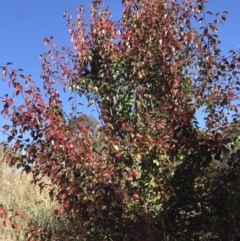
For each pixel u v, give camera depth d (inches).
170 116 189.8
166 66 197.9
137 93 206.5
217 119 193.8
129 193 186.7
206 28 199.8
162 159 190.4
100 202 169.8
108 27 216.2
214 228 190.1
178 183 190.2
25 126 183.0
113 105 211.8
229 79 198.1
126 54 207.2
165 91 199.2
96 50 219.0
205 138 185.9
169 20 204.4
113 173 179.0
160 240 189.2
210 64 197.2
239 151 180.2
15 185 420.8
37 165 191.5
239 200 187.0
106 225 180.9
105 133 195.0
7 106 183.8
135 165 198.5
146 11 207.5
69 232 214.4
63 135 178.5
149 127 195.0
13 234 294.5
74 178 180.7
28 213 336.2
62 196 178.9
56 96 213.9
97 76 218.4
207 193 193.6
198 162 183.6
